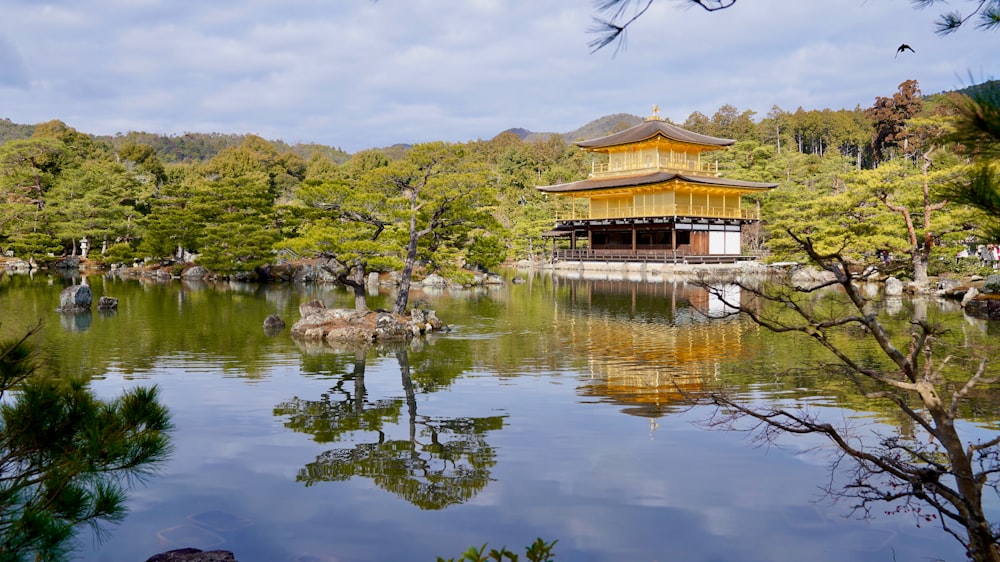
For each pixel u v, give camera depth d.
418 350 23.00
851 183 45.03
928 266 47.41
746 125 144.00
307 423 14.02
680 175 69.12
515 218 95.25
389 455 12.08
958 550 8.52
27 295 40.38
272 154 148.25
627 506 9.91
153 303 37.75
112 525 9.24
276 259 57.34
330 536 8.98
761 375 18.42
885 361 19.78
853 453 6.74
